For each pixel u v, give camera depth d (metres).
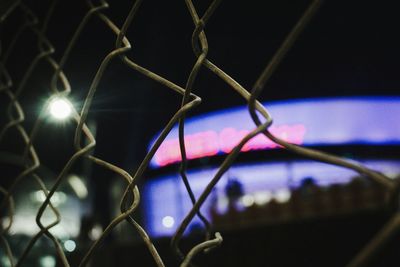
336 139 26.19
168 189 23.00
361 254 0.46
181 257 0.91
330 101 26.41
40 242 8.66
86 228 7.96
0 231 1.72
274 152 20.92
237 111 24.91
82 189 13.33
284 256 3.36
